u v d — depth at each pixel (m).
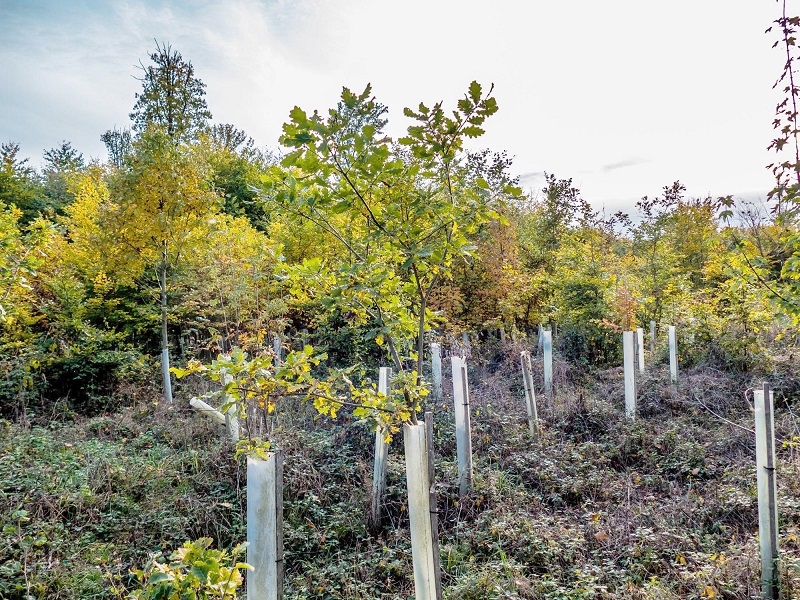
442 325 11.41
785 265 3.82
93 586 3.96
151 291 10.26
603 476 5.68
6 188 18.14
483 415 7.60
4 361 8.88
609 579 3.83
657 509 4.88
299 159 2.63
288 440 6.30
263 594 2.60
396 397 2.99
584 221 14.77
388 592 4.03
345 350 10.95
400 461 6.11
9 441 6.50
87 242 11.52
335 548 4.79
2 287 6.03
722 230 4.13
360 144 2.53
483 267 12.59
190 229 9.60
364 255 3.56
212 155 20.66
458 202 3.11
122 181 9.18
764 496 3.61
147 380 10.20
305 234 10.44
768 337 9.28
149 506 5.19
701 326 9.87
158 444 7.07
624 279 11.42
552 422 7.53
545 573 4.01
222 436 6.91
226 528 4.94
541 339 11.84
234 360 2.68
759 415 3.63
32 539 4.22
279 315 10.40
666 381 8.85
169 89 23.95
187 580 1.88
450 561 4.31
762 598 3.48
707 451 6.07
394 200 3.06
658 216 15.02
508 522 4.69
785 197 3.22
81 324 10.22
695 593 3.55
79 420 8.54
